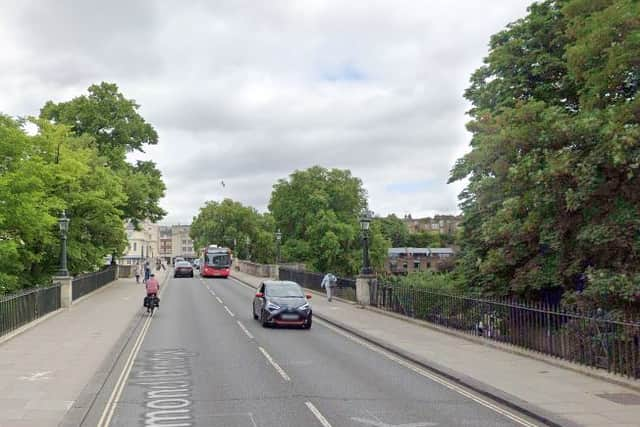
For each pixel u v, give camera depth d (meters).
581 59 14.75
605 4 15.64
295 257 71.94
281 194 75.88
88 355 14.61
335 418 8.89
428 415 9.12
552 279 16.92
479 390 10.69
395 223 131.12
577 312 13.86
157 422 8.73
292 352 15.59
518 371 12.35
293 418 8.89
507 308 15.78
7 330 17.83
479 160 18.73
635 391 10.44
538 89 20.94
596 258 15.64
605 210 14.80
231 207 101.69
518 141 16.34
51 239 33.09
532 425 8.65
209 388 11.09
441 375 12.35
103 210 38.31
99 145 49.16
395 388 11.12
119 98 50.84
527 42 21.88
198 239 108.31
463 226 22.98
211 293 40.50
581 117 14.67
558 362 12.88
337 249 68.81
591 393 10.31
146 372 12.74
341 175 75.31
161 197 54.16
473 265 22.06
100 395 10.55
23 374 12.22
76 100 49.66
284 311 20.80
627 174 13.28
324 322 23.06
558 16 21.20
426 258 109.56
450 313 19.27
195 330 20.45
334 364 13.77
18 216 27.80
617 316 12.43
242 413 9.21
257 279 57.16
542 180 14.67
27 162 28.50
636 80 14.38
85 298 33.19
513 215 17.48
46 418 8.83
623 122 13.41
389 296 24.92
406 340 17.19
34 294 21.55
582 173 13.89
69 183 34.62
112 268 52.06
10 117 29.86
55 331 19.36
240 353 15.39
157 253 177.50
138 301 32.31
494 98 22.67
